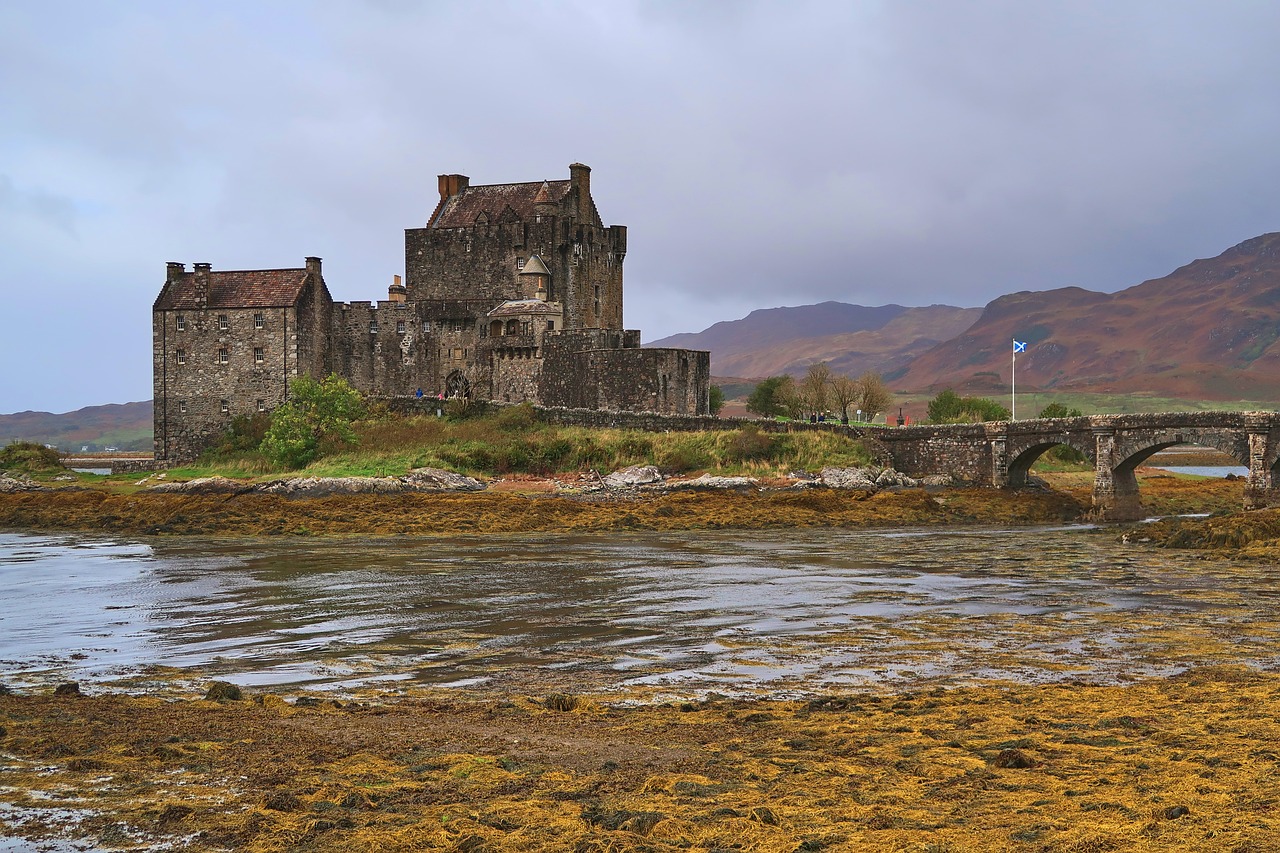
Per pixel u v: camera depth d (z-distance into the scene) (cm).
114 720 2400
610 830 1689
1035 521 8269
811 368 13988
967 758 2066
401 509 7775
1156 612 3997
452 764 2047
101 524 7844
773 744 2181
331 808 1806
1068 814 1733
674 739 2234
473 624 3875
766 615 4006
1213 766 1966
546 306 12106
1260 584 4694
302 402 10875
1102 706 2491
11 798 1861
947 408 14350
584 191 13275
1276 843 1566
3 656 3378
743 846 1617
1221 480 10669
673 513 7862
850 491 8462
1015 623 3788
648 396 10875
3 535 7500
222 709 2528
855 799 1833
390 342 12725
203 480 8931
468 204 13412
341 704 2594
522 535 7231
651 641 3528
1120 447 8138
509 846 1625
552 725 2364
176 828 1720
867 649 3356
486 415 10719
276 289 11944
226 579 5091
